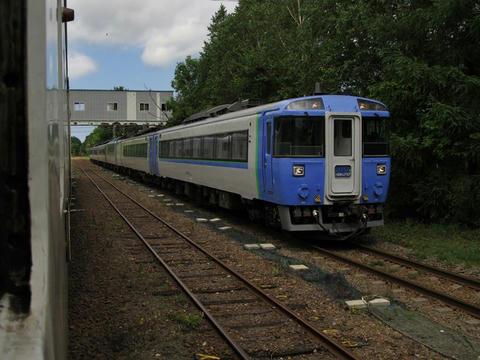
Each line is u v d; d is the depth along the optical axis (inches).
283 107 334.6
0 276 41.1
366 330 182.7
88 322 190.7
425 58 435.2
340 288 231.9
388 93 422.9
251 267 285.4
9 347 40.9
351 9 498.0
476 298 225.1
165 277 262.5
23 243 41.2
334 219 353.7
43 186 41.6
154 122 1845.5
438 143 400.5
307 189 332.8
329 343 163.9
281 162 331.9
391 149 412.2
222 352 161.6
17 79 40.6
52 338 46.1
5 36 40.3
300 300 220.2
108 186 966.4
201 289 237.6
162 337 175.3
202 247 346.9
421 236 375.6
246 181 402.0
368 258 310.8
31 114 40.9
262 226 455.2
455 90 385.4
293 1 938.1
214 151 493.4
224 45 1101.1
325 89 582.9
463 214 394.3
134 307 210.1
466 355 160.4
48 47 48.1
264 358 156.6
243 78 830.5
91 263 294.2
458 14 390.3
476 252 315.0
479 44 404.8
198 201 617.6
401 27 429.7
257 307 209.9
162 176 824.9
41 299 41.8
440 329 185.2
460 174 402.0
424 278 260.8
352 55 520.4
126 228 432.8
